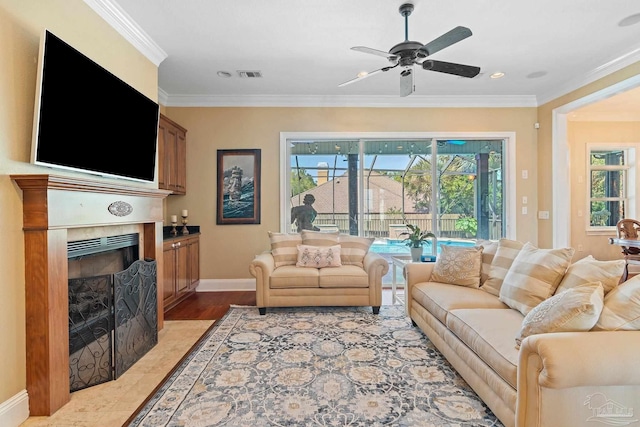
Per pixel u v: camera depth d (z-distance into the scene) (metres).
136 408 1.88
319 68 3.68
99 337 2.16
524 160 4.76
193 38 2.99
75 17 2.18
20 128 1.76
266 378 2.20
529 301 2.10
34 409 1.80
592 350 1.28
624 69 3.45
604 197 6.21
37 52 1.88
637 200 6.07
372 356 2.52
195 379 2.20
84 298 2.11
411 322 3.27
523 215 4.76
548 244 4.55
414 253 3.79
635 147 6.06
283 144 4.65
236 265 4.64
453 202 4.86
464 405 1.89
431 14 2.64
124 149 2.53
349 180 4.81
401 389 2.06
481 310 2.22
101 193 2.21
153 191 2.80
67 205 1.91
